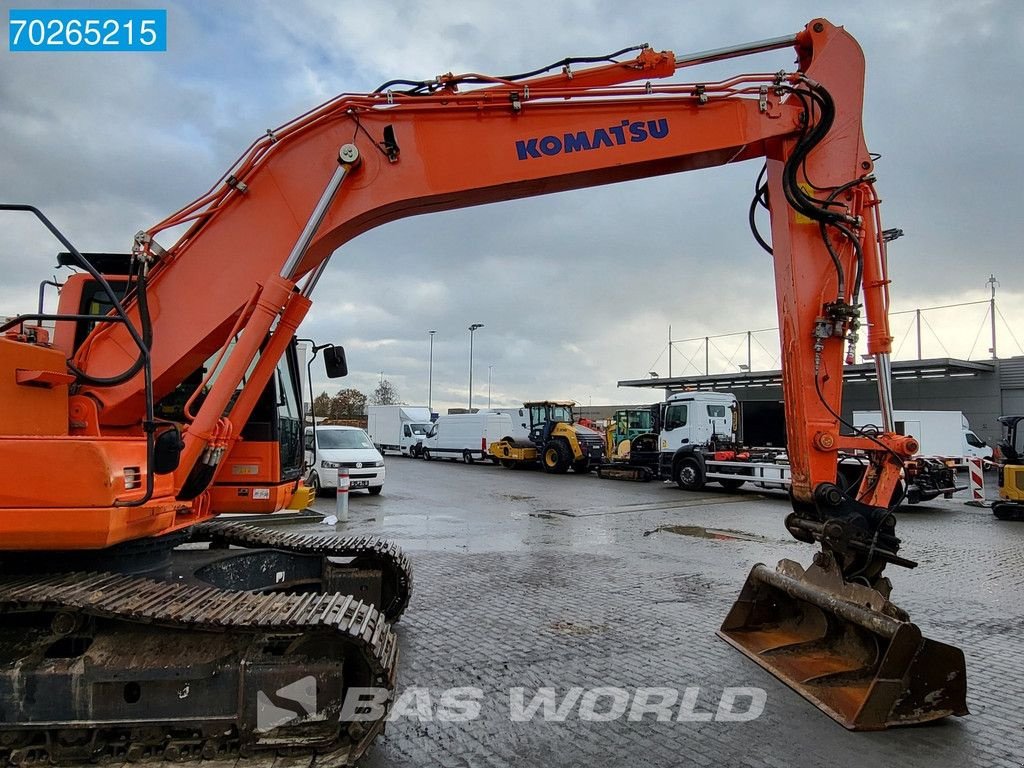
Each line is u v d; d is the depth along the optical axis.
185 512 4.66
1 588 3.48
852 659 5.03
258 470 5.73
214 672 3.50
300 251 4.39
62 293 5.02
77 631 3.51
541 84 4.82
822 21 5.15
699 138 4.99
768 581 5.80
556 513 14.55
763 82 5.04
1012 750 3.96
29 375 3.62
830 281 5.05
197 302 4.38
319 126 4.58
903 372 32.81
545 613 6.70
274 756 3.49
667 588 7.77
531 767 3.71
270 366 4.73
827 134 5.06
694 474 19.44
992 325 31.58
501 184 4.75
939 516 15.00
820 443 4.96
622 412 27.64
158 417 5.12
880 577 5.11
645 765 3.74
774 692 4.75
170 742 3.49
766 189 5.48
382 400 75.50
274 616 3.52
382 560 6.21
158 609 3.45
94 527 3.31
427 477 24.25
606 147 4.89
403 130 4.66
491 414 31.36
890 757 3.85
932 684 4.29
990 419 31.09
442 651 5.57
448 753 3.86
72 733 3.45
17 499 3.26
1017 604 7.28
